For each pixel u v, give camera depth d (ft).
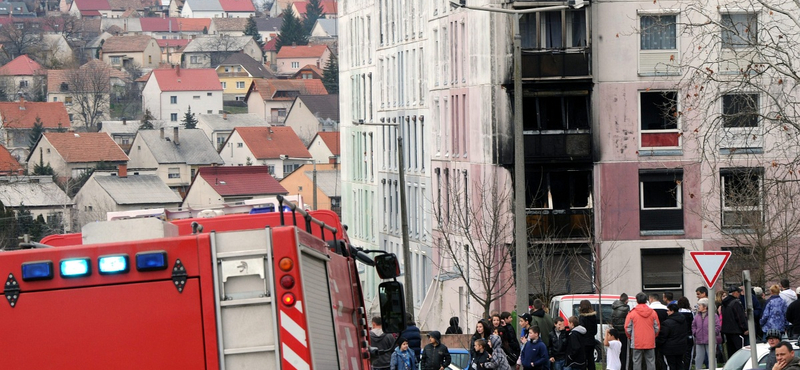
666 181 309.42
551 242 301.84
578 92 307.78
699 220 308.19
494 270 312.29
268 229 55.42
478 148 327.67
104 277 55.01
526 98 311.27
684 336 152.35
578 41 310.04
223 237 55.36
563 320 149.18
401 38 421.59
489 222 312.09
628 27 306.55
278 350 54.75
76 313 54.90
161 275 55.11
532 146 310.04
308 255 59.00
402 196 273.33
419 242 399.24
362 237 488.85
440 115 371.76
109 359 54.75
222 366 54.70
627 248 309.63
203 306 54.90
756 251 270.67
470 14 332.60
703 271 122.42
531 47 311.68
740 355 130.52
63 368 54.70
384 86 447.01
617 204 309.42
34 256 55.06
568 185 312.50
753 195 255.29
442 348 144.87
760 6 293.23
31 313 54.85
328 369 60.39
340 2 516.73
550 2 308.60
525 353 143.02
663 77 306.76
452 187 353.31
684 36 304.71
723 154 300.40
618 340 150.41
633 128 309.01
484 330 144.66
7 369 54.65
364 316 81.05
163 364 54.70
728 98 297.12
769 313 153.99
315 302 59.36
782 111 176.76
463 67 344.69
